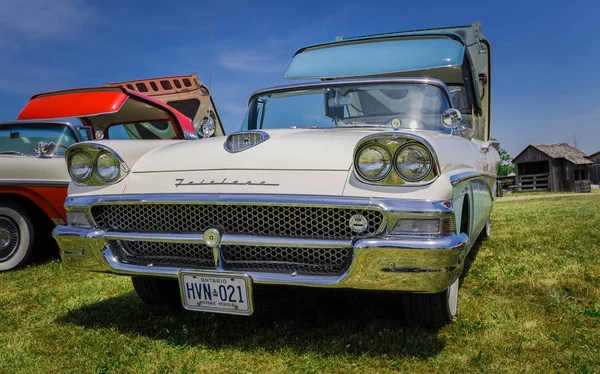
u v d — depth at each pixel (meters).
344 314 3.24
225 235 2.62
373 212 2.43
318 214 2.52
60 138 5.73
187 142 3.36
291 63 4.67
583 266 4.42
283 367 2.47
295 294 3.72
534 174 36.97
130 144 3.24
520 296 3.61
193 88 9.18
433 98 3.58
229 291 2.62
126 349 2.75
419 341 2.71
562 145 37.59
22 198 5.49
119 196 2.91
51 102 5.53
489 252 5.33
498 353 2.56
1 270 5.18
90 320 3.28
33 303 3.76
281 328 2.96
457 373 2.36
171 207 2.82
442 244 2.33
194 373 2.43
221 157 2.88
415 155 2.40
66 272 4.95
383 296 3.59
